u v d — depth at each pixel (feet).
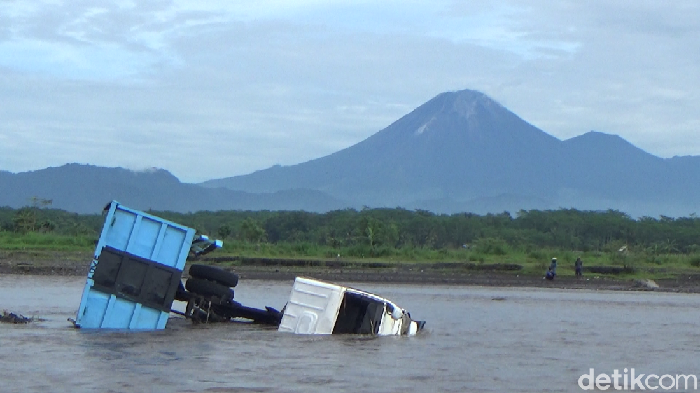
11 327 65.31
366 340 65.26
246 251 199.00
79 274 143.23
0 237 200.54
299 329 66.23
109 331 62.54
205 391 43.24
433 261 198.49
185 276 134.92
